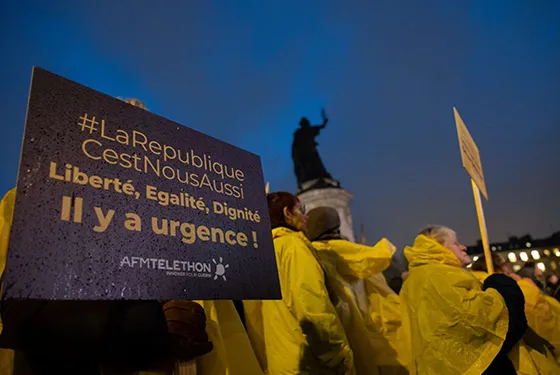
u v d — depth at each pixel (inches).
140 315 38.6
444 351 69.4
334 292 87.1
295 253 70.2
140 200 39.0
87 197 35.0
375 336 90.1
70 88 38.4
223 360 50.5
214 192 47.4
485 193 119.8
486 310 68.6
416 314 77.6
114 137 40.0
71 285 30.9
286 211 86.3
